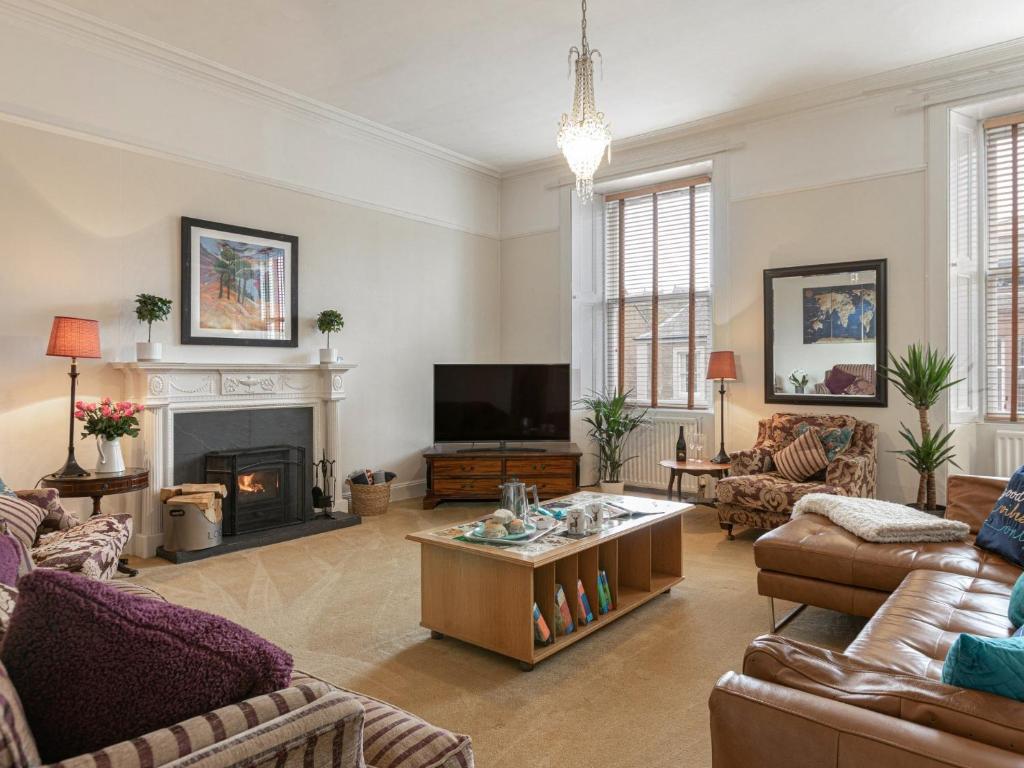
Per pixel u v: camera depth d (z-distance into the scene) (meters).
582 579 2.82
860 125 4.60
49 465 3.63
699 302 5.77
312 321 4.97
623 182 5.99
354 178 5.26
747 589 3.38
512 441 5.67
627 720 2.12
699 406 5.77
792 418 4.59
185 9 3.55
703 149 5.34
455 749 1.14
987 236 4.46
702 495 5.35
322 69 4.29
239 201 4.52
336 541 4.33
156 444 3.92
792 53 4.11
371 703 1.29
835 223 4.71
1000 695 1.05
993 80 4.09
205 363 4.11
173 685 0.87
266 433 4.57
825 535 2.70
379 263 5.46
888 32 3.85
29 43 3.54
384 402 5.52
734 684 1.18
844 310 4.66
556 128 5.36
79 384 3.76
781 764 1.09
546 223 6.29
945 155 4.27
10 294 3.50
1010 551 2.34
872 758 1.00
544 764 1.88
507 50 4.04
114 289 3.90
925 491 4.04
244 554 4.01
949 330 4.25
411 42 3.93
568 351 6.11
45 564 2.21
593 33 3.84
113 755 0.77
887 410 4.48
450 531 2.83
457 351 6.17
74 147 3.73
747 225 5.12
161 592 3.31
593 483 6.18
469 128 5.36
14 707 0.76
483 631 2.58
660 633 2.82
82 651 0.85
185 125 4.21
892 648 1.65
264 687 0.94
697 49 4.05
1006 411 4.43
